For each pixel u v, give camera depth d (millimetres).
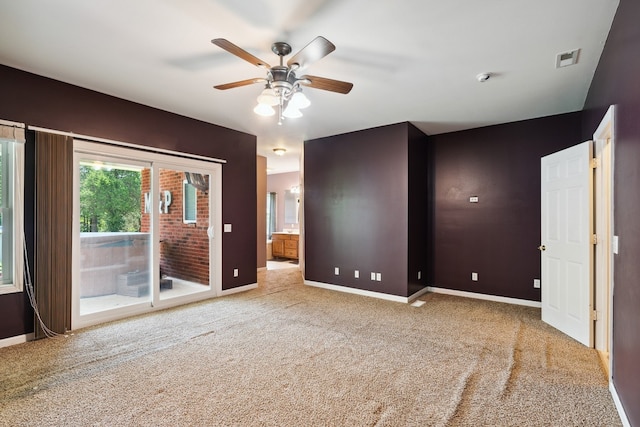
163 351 2801
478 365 2572
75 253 3307
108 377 2355
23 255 2943
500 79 3094
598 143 2959
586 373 2449
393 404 2043
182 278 4355
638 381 1648
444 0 1947
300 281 5898
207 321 3596
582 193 3090
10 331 2889
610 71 2291
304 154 5750
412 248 4625
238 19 2154
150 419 1886
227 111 4055
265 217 7469
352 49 2545
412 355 2754
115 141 3535
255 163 5301
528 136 4355
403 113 4121
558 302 3400
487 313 3959
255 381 2314
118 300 3699
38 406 2000
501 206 4543
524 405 2033
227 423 1854
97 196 3516
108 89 3357
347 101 3686
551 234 3553
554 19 2141
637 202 1706
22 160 2934
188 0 1962
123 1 1971
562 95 3486
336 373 2436
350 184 5078
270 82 2461
